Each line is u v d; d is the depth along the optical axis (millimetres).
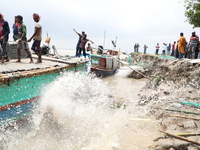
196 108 7172
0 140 4570
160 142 4691
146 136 5207
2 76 4504
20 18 6598
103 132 5633
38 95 5801
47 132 5582
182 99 8406
